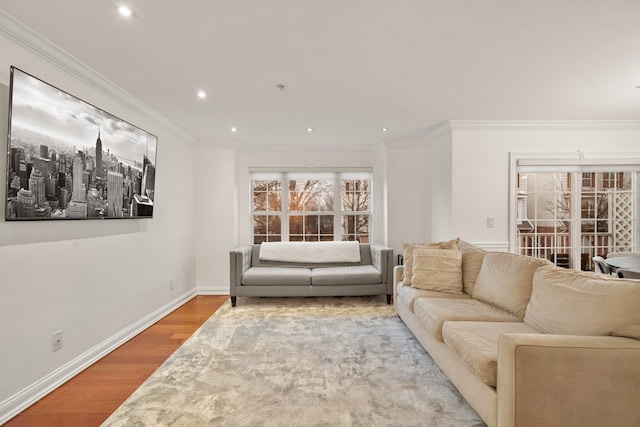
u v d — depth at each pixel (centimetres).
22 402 188
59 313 216
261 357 256
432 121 377
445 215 398
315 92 284
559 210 404
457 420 177
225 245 462
